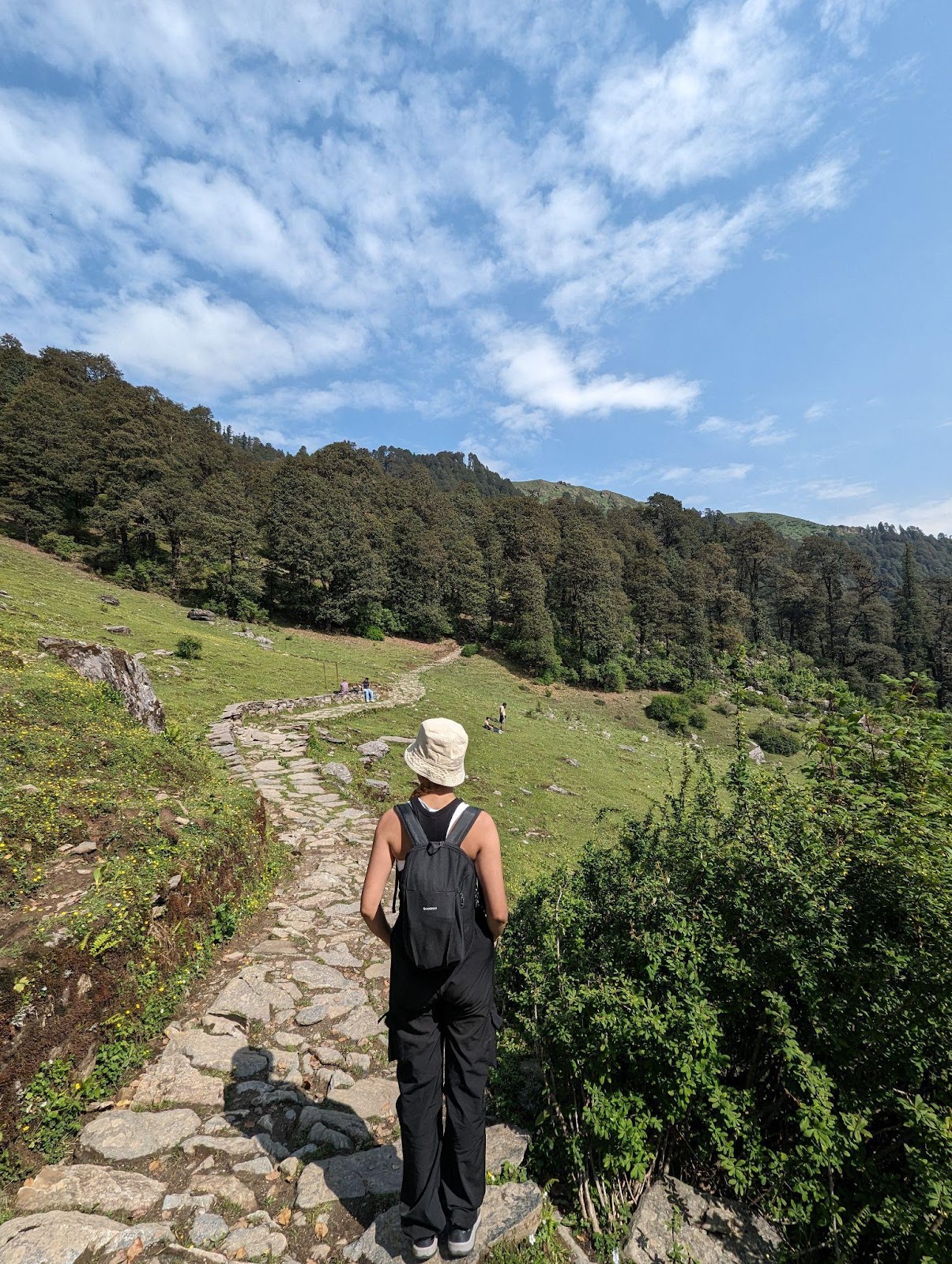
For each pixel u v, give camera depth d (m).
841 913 3.23
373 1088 3.96
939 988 2.83
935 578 107.19
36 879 4.60
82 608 33.62
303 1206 2.80
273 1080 3.96
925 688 4.29
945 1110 2.76
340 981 5.42
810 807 3.86
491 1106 3.83
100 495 58.88
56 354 99.75
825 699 4.78
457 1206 2.42
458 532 91.44
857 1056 2.95
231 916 6.00
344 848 9.87
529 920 4.96
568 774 25.48
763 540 111.19
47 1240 2.39
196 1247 2.53
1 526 58.06
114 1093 3.64
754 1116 3.16
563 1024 3.30
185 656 29.12
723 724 58.88
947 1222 2.46
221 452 100.44
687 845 4.11
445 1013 2.44
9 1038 3.15
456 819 2.40
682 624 74.75
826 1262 2.81
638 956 3.53
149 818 6.05
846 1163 2.89
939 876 3.07
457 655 66.69
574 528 100.12
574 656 68.69
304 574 62.62
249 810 7.98
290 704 25.23
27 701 8.09
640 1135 2.91
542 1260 2.52
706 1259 2.71
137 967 4.28
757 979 3.21
